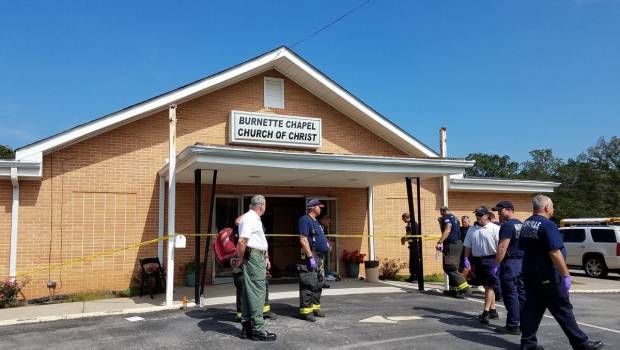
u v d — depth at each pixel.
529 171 87.12
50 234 11.54
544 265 6.43
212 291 11.88
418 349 6.74
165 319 8.59
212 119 13.51
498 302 10.47
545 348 6.86
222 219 13.63
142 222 12.48
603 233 18.09
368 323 8.24
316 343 6.98
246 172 11.22
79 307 9.87
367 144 15.49
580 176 73.19
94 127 11.66
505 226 7.62
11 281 10.80
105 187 12.17
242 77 13.77
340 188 15.30
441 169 12.01
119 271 12.14
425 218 16.41
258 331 7.08
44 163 11.63
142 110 12.20
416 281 14.28
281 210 15.80
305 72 14.08
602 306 10.73
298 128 14.10
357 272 14.90
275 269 15.24
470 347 6.86
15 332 7.79
